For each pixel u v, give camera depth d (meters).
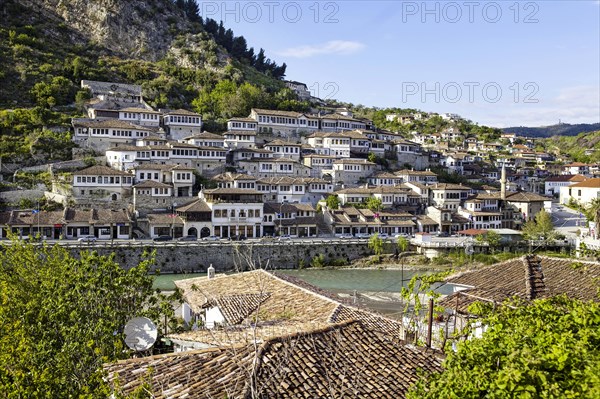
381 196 124.56
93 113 137.62
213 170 124.88
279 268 90.75
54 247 30.53
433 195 131.75
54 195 103.12
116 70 189.62
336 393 14.78
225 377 15.02
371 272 88.25
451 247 96.75
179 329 28.25
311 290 32.53
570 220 128.88
